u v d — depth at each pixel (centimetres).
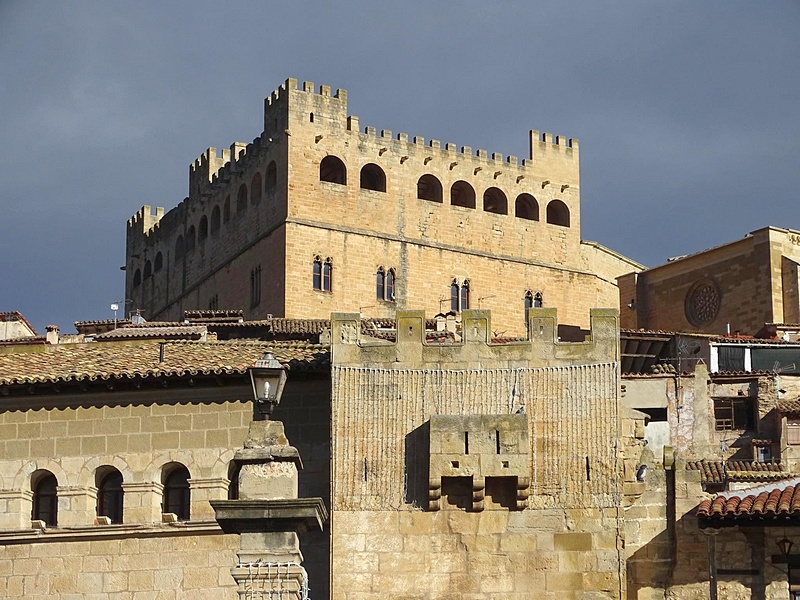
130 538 5559
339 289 13662
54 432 5744
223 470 5647
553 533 5494
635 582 5428
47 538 5562
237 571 3622
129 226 17325
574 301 15088
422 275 14188
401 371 5666
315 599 5509
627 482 5525
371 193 14038
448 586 5469
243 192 14450
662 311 12775
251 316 13975
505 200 14912
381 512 5538
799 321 11788
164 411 5719
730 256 12275
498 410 5625
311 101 13838
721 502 5322
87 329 9231
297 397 5738
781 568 5291
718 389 7788
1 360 6075
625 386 7825
